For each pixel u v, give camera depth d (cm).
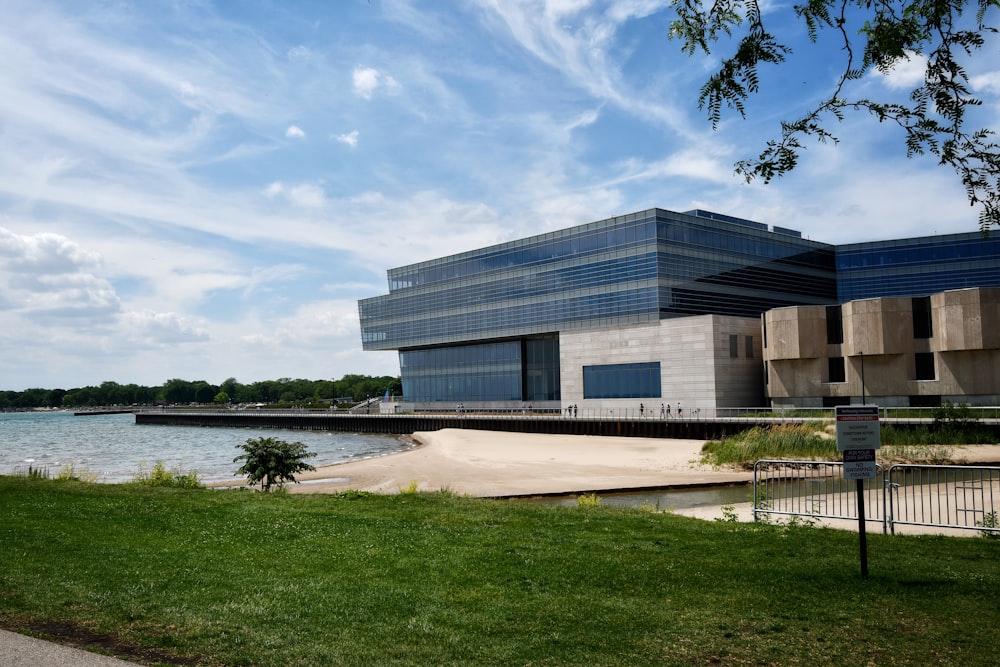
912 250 9731
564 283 9138
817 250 9888
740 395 7312
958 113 571
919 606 1002
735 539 1513
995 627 912
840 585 1115
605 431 7194
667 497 3058
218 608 998
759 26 586
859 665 791
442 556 1333
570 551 1377
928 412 5341
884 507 1708
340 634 898
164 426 15800
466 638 884
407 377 12012
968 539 1545
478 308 10369
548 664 798
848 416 1177
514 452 5569
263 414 13850
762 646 850
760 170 619
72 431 13562
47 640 862
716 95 605
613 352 8144
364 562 1285
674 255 8244
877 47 564
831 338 6381
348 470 4512
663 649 843
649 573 1200
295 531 1580
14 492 2162
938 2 539
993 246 9350
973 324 5597
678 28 619
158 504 1962
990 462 3838
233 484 3888
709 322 7162
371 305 12475
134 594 1064
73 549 1375
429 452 5747
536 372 9844
